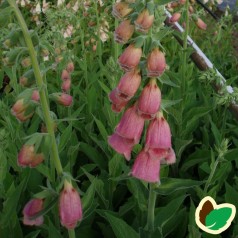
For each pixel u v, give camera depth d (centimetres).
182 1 76
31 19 120
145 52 33
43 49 39
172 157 37
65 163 68
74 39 95
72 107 85
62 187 35
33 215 36
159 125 36
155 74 33
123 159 65
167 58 106
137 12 34
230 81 65
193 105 85
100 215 61
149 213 45
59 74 84
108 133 75
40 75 34
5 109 75
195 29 119
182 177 72
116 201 68
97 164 71
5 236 54
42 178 64
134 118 35
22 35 33
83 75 97
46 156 34
